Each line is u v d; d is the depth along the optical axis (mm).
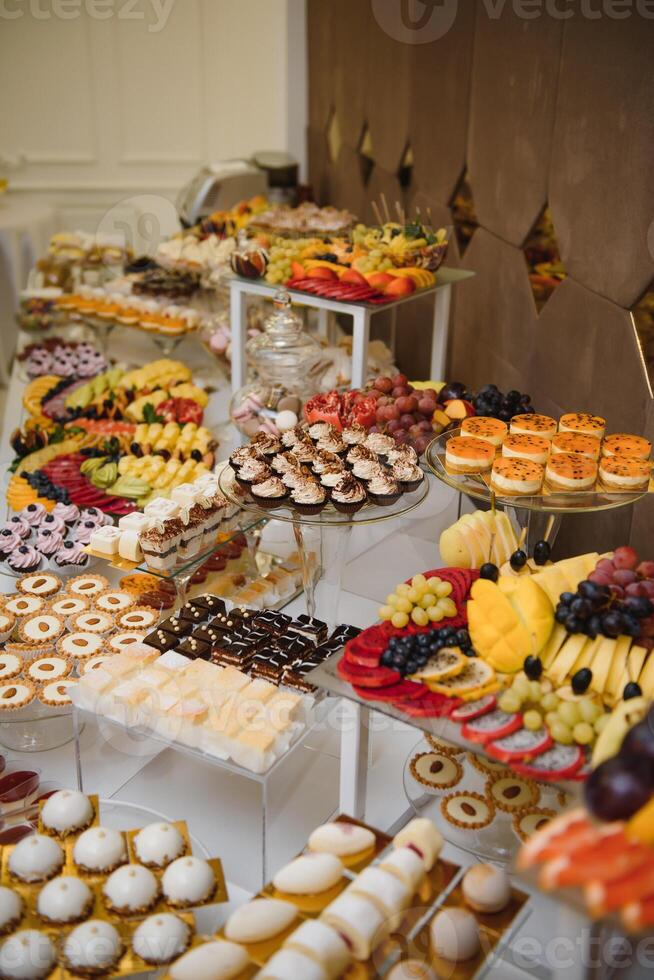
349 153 5129
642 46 2281
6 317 5625
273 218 4129
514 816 1729
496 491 2064
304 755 1745
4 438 3408
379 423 2508
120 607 2234
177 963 1352
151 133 6137
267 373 2965
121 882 1522
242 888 1651
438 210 3902
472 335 3699
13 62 5879
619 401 2545
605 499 2010
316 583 2170
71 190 6234
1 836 1683
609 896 989
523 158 3043
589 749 1527
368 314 2898
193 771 1922
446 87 3672
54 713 2031
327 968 1306
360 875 1456
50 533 2447
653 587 1724
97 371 3830
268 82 6004
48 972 1426
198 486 2475
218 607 2119
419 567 2338
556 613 1706
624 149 2408
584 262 2680
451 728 1566
